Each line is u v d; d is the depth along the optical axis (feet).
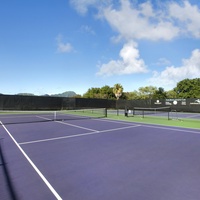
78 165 19.03
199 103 95.45
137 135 34.78
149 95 171.83
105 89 180.55
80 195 13.26
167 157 21.48
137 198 12.78
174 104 103.76
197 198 12.73
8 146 26.68
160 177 16.08
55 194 13.42
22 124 50.08
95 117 71.20
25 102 101.30
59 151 24.09
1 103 96.02
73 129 41.55
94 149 24.98
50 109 107.14
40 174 16.87
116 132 37.93
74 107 114.21
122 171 17.43
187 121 58.44
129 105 122.11
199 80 165.68
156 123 52.85
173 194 13.26
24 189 14.17
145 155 22.26
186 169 17.83
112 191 13.76
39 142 29.07
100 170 17.70
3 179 15.89
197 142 29.04
